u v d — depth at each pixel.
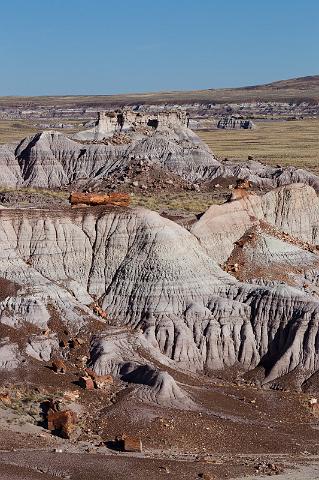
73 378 90.75
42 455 73.00
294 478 72.69
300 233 146.62
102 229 109.50
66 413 80.44
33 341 94.56
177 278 105.25
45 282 101.69
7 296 98.44
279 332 103.19
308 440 84.88
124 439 77.19
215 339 101.94
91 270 107.56
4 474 67.12
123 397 87.06
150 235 108.19
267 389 98.06
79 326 98.44
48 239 106.56
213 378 99.38
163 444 79.38
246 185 197.38
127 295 104.75
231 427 84.19
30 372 90.19
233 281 110.56
